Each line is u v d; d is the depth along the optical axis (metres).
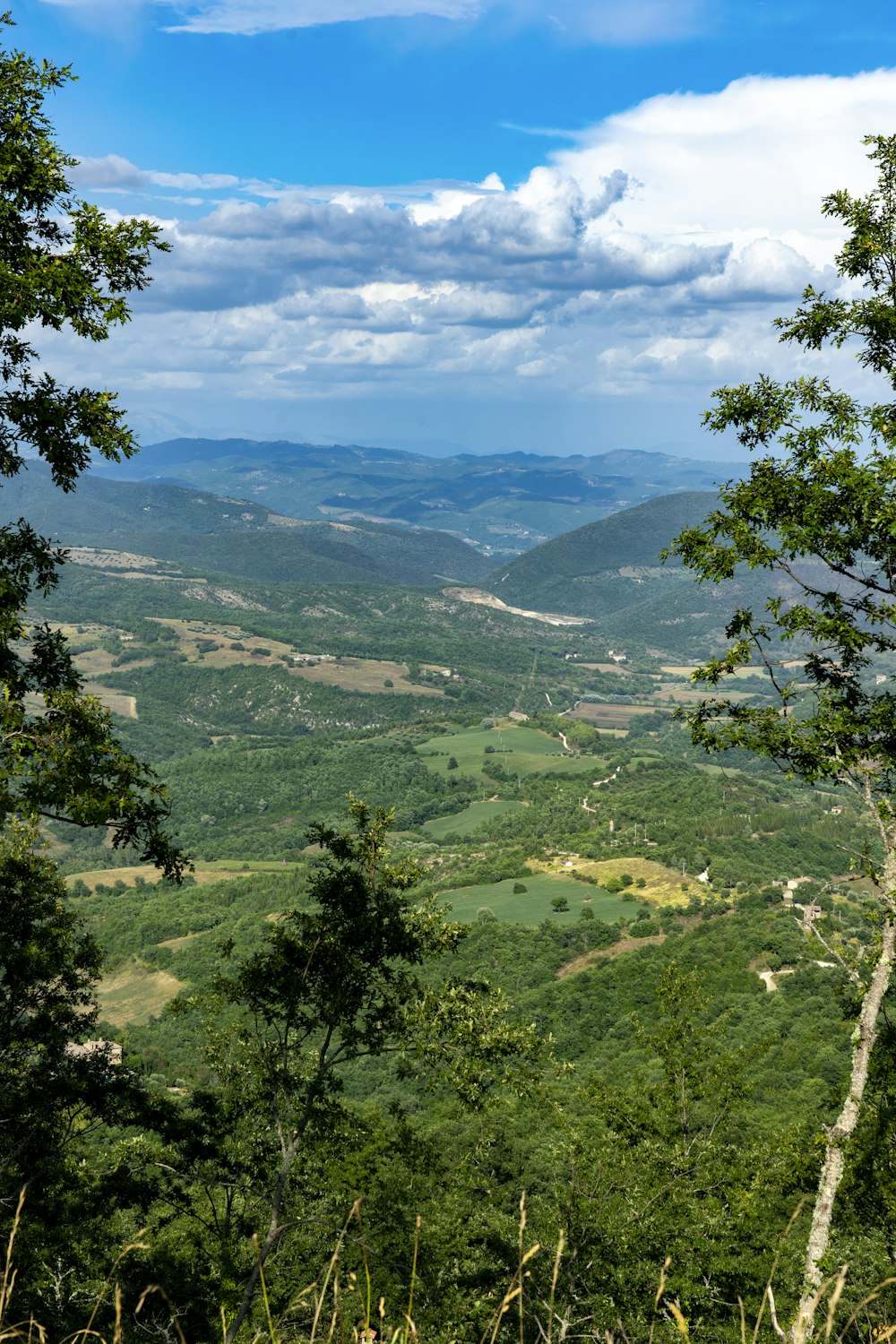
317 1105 15.32
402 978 16.36
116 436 13.92
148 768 14.38
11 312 12.74
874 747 12.85
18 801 13.30
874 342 13.29
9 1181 16.12
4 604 13.80
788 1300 15.70
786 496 13.16
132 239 13.70
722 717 13.96
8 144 13.05
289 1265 17.00
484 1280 17.75
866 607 12.90
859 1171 13.35
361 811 16.42
